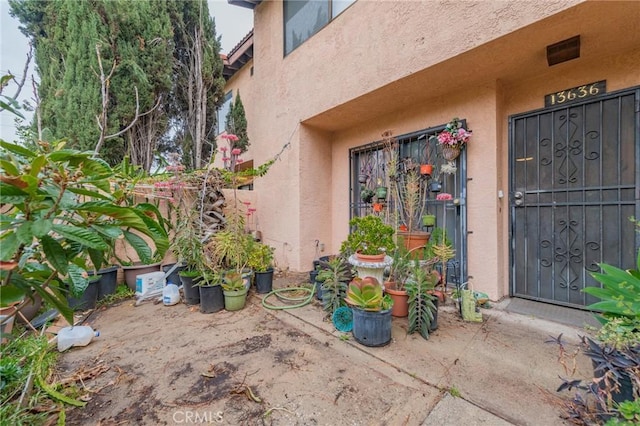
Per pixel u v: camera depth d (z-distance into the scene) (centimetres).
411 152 414
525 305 312
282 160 537
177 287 378
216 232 446
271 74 561
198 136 700
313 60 450
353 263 290
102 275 374
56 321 296
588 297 286
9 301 107
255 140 638
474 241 343
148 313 328
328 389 183
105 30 531
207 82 747
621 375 132
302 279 461
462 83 339
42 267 138
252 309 335
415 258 308
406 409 163
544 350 221
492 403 165
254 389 185
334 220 539
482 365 204
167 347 244
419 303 252
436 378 190
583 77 288
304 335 263
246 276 382
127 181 329
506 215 340
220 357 226
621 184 268
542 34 248
